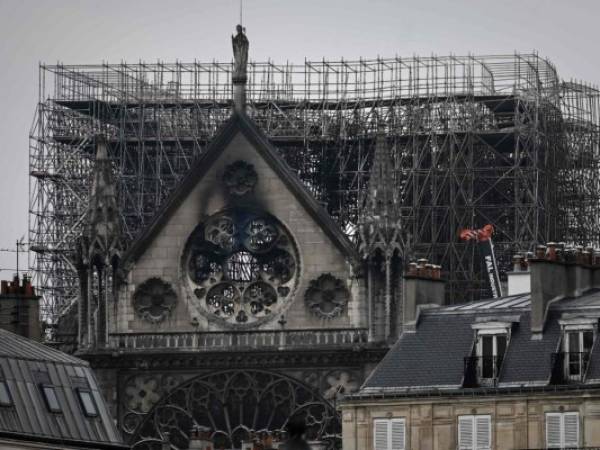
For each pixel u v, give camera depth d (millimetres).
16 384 198000
